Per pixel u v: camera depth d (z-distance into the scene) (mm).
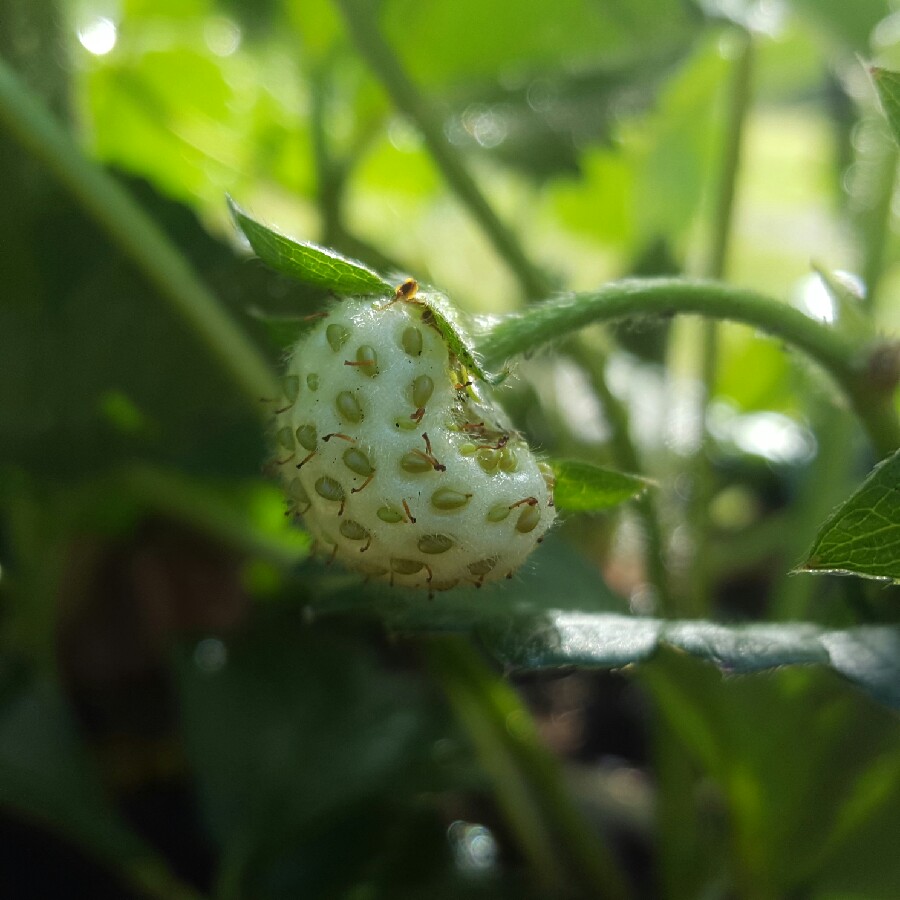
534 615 125
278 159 212
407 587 121
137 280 160
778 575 204
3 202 161
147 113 209
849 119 224
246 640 168
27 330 161
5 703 162
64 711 164
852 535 108
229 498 180
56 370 161
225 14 199
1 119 146
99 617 200
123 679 197
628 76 198
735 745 142
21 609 179
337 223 191
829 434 181
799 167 335
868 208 192
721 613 188
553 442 192
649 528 153
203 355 163
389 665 201
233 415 166
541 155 204
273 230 110
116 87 205
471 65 198
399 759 161
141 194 163
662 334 209
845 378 125
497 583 126
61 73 167
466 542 111
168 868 166
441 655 154
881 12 188
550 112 201
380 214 252
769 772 146
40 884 164
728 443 241
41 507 177
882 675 119
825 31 190
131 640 199
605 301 119
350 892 156
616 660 120
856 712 147
